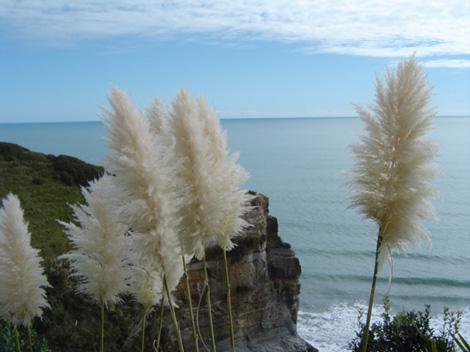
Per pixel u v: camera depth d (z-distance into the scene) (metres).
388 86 3.95
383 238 4.07
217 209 3.38
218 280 10.35
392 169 3.91
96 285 4.15
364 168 3.99
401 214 3.88
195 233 3.35
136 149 3.16
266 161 73.50
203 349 10.10
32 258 4.28
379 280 22.91
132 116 3.15
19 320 4.41
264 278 11.02
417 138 3.90
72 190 14.22
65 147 90.12
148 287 4.25
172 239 3.31
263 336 10.95
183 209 3.36
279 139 134.50
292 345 11.12
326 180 52.69
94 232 4.09
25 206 12.39
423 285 22.28
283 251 11.87
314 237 30.22
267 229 11.96
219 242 3.72
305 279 23.20
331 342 15.83
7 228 4.18
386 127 3.91
